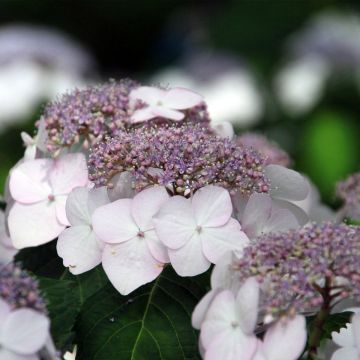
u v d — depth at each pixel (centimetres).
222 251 86
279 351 81
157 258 86
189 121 93
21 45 167
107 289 87
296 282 82
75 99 92
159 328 86
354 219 103
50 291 85
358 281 83
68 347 86
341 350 84
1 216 95
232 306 83
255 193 87
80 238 87
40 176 91
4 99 163
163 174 86
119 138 88
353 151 161
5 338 79
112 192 87
